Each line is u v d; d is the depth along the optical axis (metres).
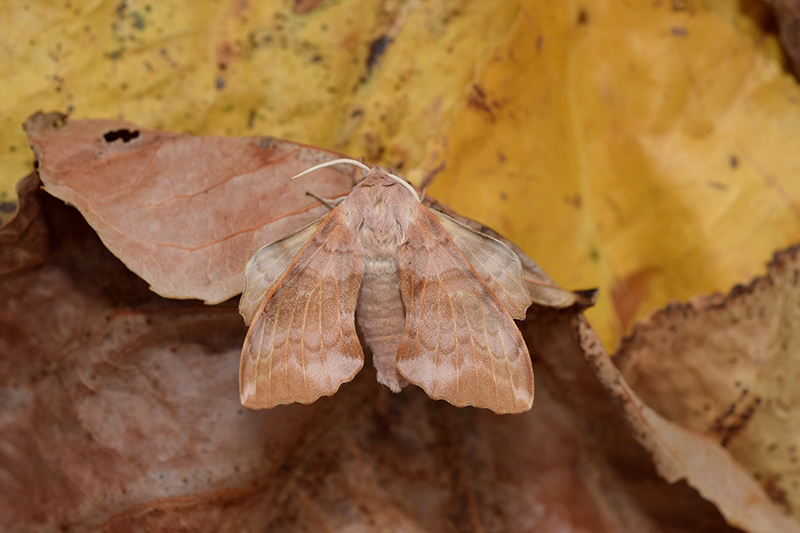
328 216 0.46
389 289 0.46
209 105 0.52
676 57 0.53
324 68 0.52
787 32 0.53
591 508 0.50
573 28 0.53
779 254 0.51
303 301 0.46
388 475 0.50
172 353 0.48
